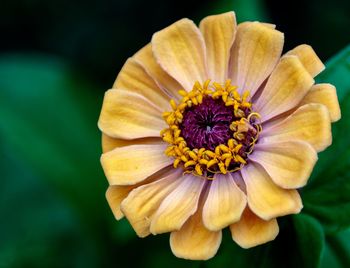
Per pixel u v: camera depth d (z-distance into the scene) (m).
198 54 0.29
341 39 0.37
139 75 0.30
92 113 0.37
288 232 0.29
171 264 0.34
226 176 0.28
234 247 0.29
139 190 0.28
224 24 0.29
